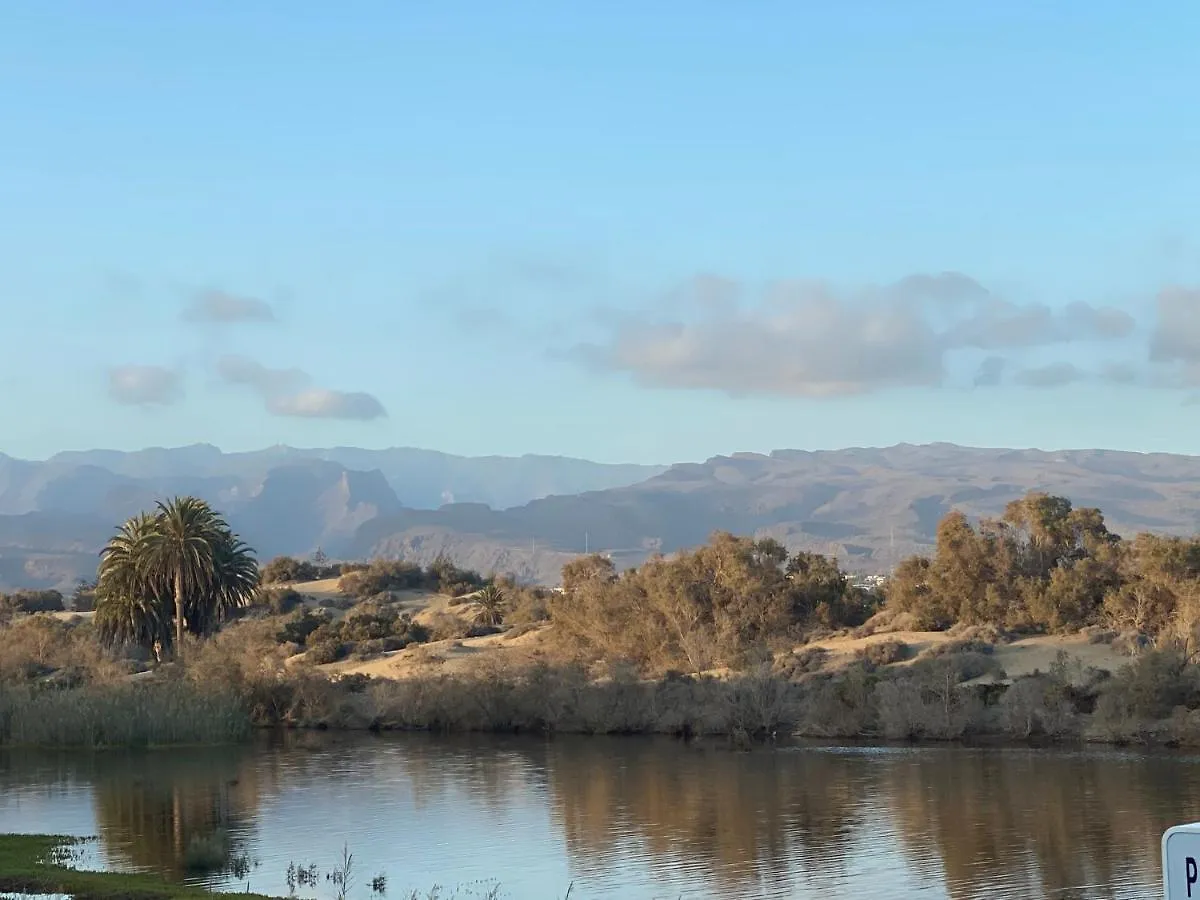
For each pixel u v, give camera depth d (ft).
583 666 360.89
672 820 180.24
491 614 496.23
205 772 238.68
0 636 431.02
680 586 383.24
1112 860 147.33
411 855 155.12
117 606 386.52
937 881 138.82
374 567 618.44
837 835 166.20
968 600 371.56
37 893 108.06
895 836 164.55
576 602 410.93
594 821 180.14
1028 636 353.92
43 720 282.77
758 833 168.96
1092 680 286.46
